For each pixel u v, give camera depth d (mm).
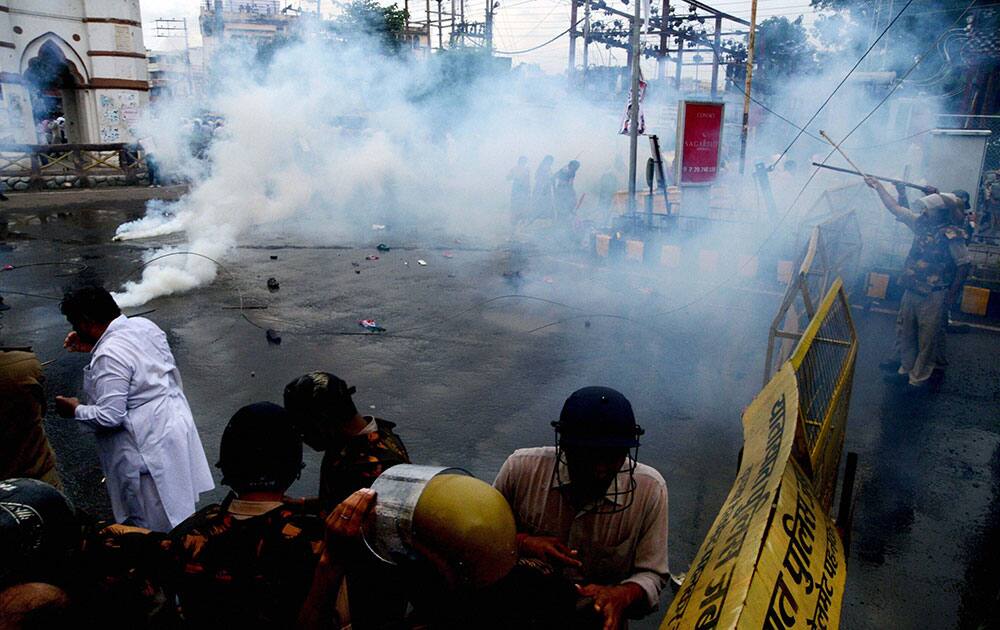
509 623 1428
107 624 1849
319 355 7566
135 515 3512
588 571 2133
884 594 3709
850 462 3088
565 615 1534
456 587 1382
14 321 8594
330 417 2451
